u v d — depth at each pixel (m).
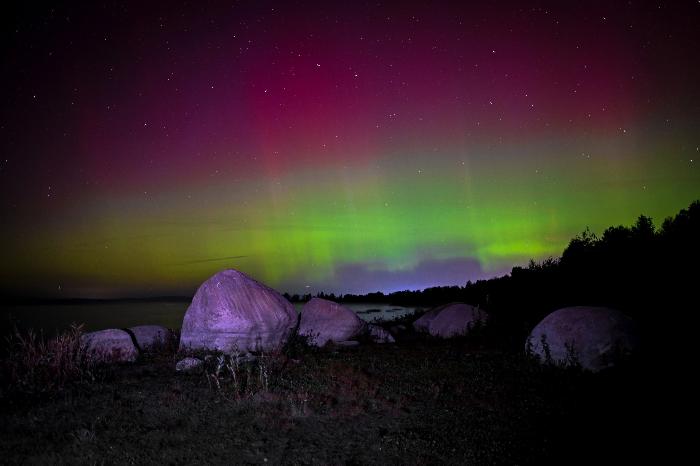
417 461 6.23
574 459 6.22
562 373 10.09
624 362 9.91
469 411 8.12
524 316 17.55
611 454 6.34
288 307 13.87
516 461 6.21
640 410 7.77
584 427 7.23
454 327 17.19
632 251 17.73
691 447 6.43
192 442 6.87
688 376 8.97
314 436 7.12
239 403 8.41
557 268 20.27
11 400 8.77
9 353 11.45
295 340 14.29
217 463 6.25
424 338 16.97
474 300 23.16
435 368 11.15
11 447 6.71
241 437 7.05
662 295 14.25
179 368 11.19
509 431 7.21
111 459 6.33
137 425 7.50
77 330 12.60
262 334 13.30
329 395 8.98
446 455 6.40
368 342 15.83
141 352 13.58
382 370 11.02
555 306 17.50
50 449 6.63
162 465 6.19
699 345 10.39
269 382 9.64
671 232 17.97
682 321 11.96
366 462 6.26
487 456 6.34
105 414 7.98
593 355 10.23
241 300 13.31
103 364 11.81
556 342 10.89
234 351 12.73
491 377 10.16
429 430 7.31
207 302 13.34
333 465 6.18
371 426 7.50
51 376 10.15
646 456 6.25
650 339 10.39
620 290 15.98
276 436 7.10
